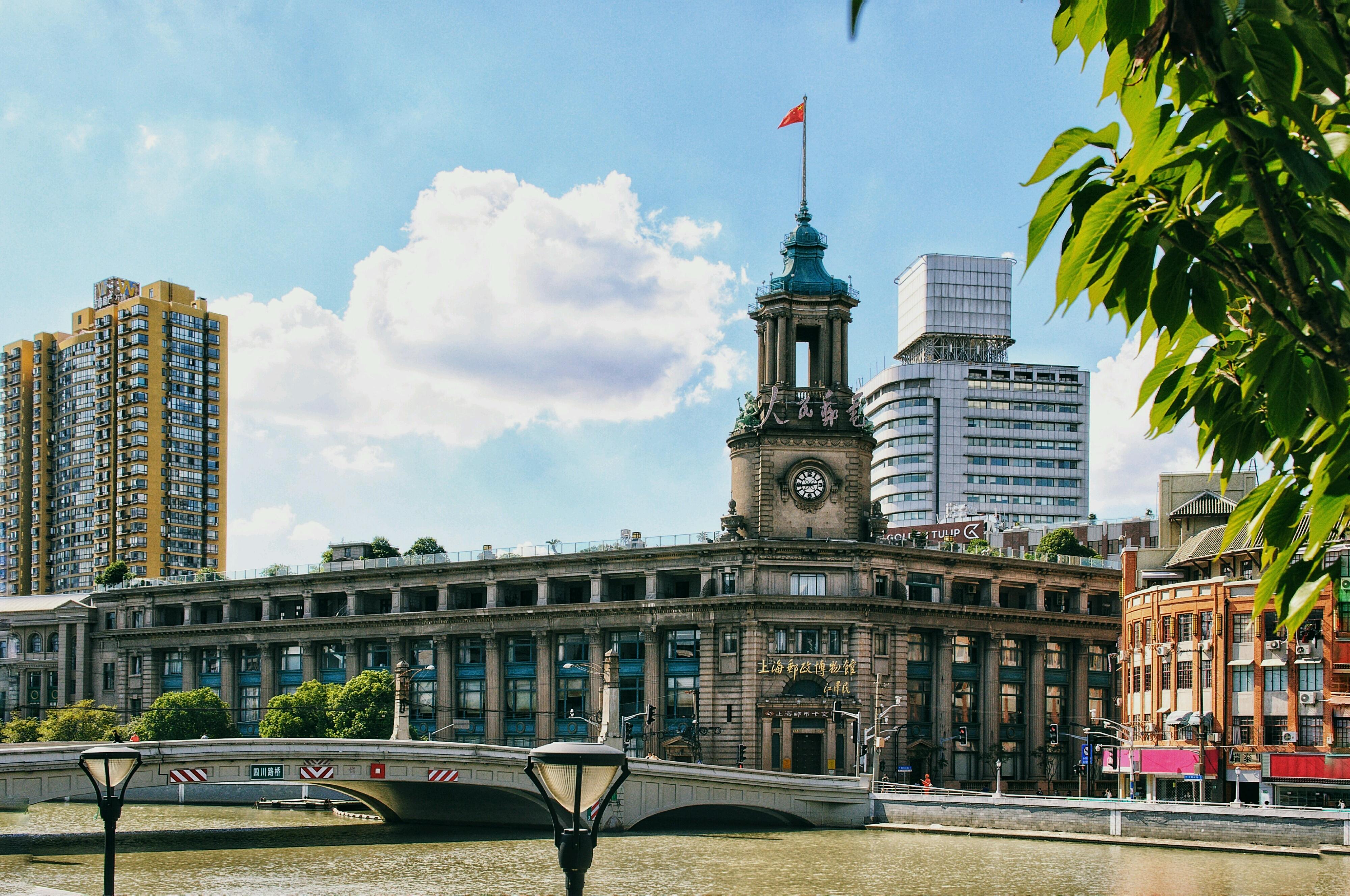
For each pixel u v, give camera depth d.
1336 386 10.30
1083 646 150.62
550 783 20.86
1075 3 9.60
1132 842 95.62
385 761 93.94
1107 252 10.26
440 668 152.00
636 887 74.38
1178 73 9.37
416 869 81.81
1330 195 9.80
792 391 141.75
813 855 89.31
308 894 71.06
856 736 129.00
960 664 143.12
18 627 188.38
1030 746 146.12
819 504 139.88
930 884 75.94
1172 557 121.81
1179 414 12.34
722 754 132.62
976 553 160.50
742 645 133.75
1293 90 8.88
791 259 145.88
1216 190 9.97
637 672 140.75
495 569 151.50
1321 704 98.12
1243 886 74.69
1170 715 110.38
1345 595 97.75
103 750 32.97
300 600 170.12
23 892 32.22
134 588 179.88
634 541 146.62
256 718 166.00
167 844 94.56
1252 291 10.32
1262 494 12.46
